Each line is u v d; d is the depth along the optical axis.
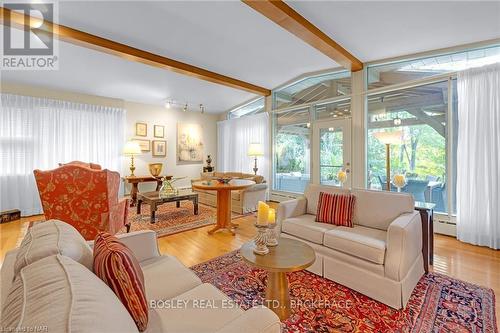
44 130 4.52
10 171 4.20
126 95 5.32
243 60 4.11
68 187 2.63
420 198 3.66
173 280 1.33
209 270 2.31
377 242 1.89
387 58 3.85
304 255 1.66
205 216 4.29
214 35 3.28
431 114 3.54
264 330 0.79
